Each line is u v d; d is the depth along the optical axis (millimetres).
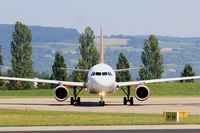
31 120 131250
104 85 173250
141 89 180875
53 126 120188
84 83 181500
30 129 115062
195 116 140750
